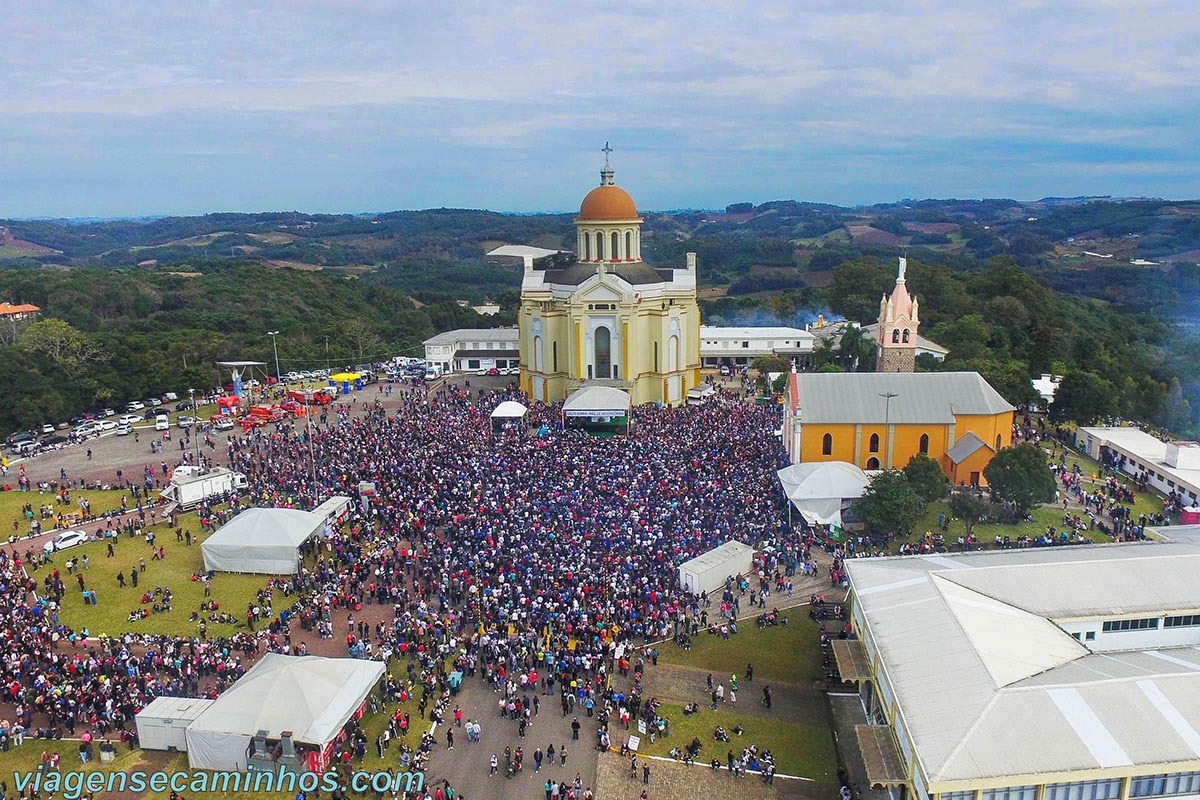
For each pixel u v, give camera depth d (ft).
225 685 184.75
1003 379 412.16
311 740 156.97
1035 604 182.70
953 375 321.93
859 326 563.48
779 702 186.09
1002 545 248.11
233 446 363.56
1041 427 386.11
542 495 276.82
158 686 182.19
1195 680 147.54
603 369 456.04
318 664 174.81
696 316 463.83
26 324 588.09
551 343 460.96
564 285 462.19
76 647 206.08
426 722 176.76
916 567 197.67
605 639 199.41
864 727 157.79
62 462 364.38
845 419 312.09
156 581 241.96
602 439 354.33
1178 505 280.10
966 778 128.88
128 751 167.12
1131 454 320.50
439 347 543.39
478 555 233.14
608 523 251.60
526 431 377.09
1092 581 189.16
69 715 172.45
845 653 183.32
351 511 276.82
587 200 474.49
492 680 189.16
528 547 236.43
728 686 190.80
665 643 206.49
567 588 216.54
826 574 238.07
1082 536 255.70
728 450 331.98
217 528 277.03
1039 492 262.67
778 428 371.56
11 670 187.42
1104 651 172.96
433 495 279.08
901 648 165.68
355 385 494.59
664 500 271.90
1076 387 376.89
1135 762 130.93
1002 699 142.82
